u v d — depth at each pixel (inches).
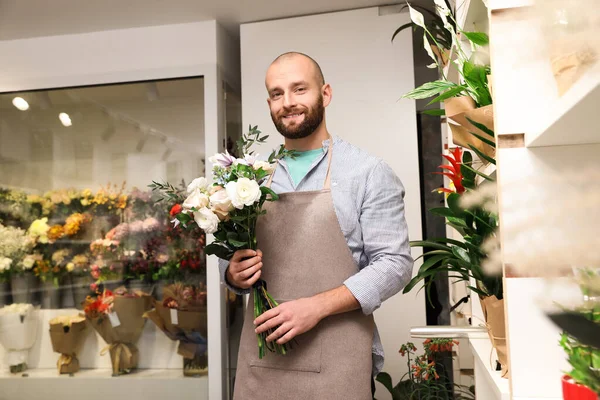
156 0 113.5
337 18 121.5
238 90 140.4
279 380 62.3
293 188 67.9
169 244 123.3
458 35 53.6
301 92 66.4
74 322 125.1
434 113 48.5
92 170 128.0
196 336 120.5
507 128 31.8
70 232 127.3
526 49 29.6
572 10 20.0
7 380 125.9
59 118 130.4
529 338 30.5
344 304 59.6
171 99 126.4
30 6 114.6
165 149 125.6
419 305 112.7
